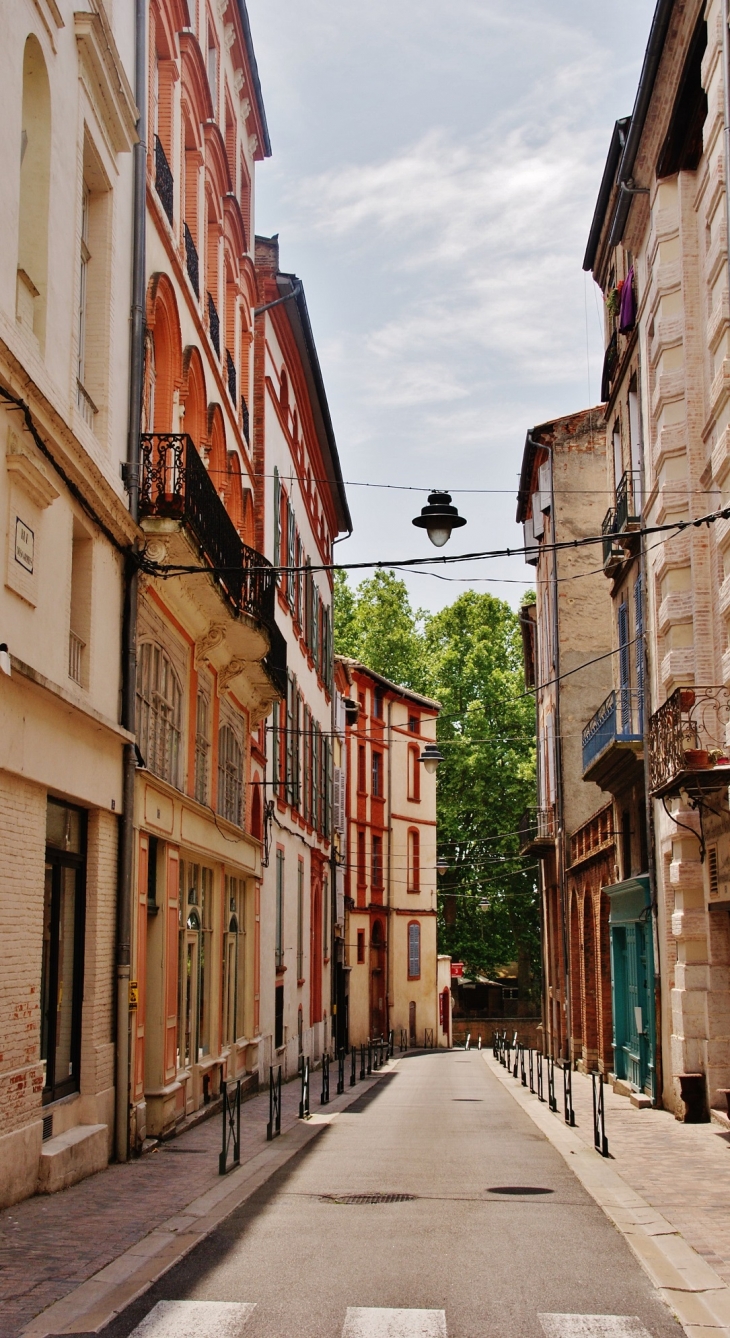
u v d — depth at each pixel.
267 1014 26.84
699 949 18.78
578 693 34.22
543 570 38.59
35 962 11.52
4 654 10.25
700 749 15.80
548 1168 13.85
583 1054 32.16
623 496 23.62
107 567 14.29
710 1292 8.05
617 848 25.41
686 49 17.39
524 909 60.44
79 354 14.18
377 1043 51.16
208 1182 12.41
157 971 16.44
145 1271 8.41
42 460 11.61
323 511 41.19
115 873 14.45
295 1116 19.95
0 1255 8.81
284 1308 7.55
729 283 15.99
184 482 15.54
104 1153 13.45
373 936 54.41
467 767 59.44
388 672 63.66
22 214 12.01
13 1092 10.82
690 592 18.78
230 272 24.30
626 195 20.83
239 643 20.64
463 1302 7.74
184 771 18.47
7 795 10.88
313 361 32.88
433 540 14.45
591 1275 8.52
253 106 26.88
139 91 15.92
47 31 11.95
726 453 16.28
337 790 44.34
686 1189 12.24
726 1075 18.20
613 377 25.59
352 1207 11.09
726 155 15.39
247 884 24.55
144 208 15.80
